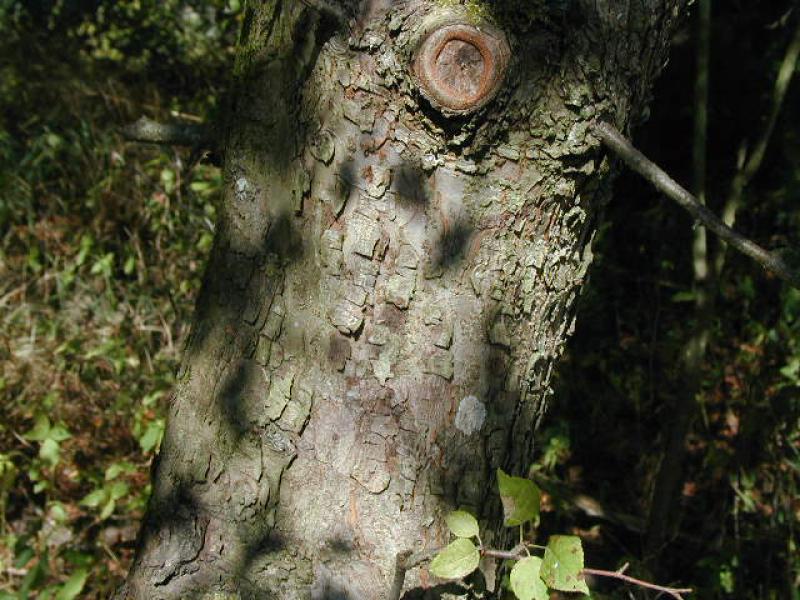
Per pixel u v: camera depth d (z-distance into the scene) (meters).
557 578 0.82
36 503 1.78
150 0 2.73
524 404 0.96
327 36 0.86
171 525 0.95
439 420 0.91
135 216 2.32
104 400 1.95
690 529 1.96
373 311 0.90
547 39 0.83
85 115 2.52
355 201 0.88
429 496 0.92
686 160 2.39
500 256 0.89
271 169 0.92
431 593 0.92
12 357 1.96
